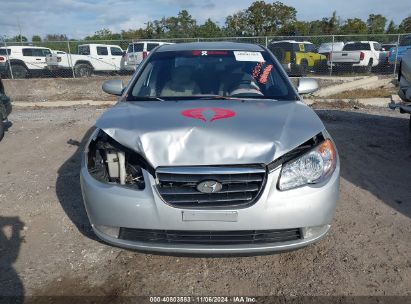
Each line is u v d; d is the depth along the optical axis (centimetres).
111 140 295
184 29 3784
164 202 266
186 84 389
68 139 729
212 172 263
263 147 272
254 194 268
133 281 296
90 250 335
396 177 501
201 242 275
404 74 637
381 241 344
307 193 271
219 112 315
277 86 388
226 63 414
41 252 333
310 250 332
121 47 2250
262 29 3791
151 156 273
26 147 682
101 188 282
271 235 276
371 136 714
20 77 1916
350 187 466
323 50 2255
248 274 302
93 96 1496
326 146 291
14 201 437
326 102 1137
